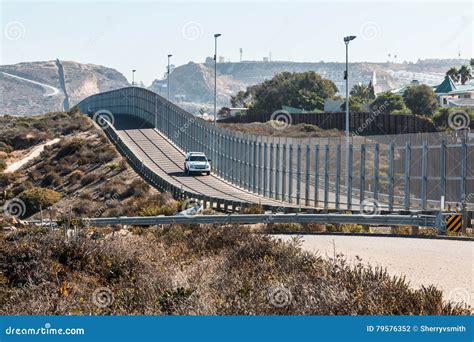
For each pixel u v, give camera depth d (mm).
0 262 25547
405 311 19219
